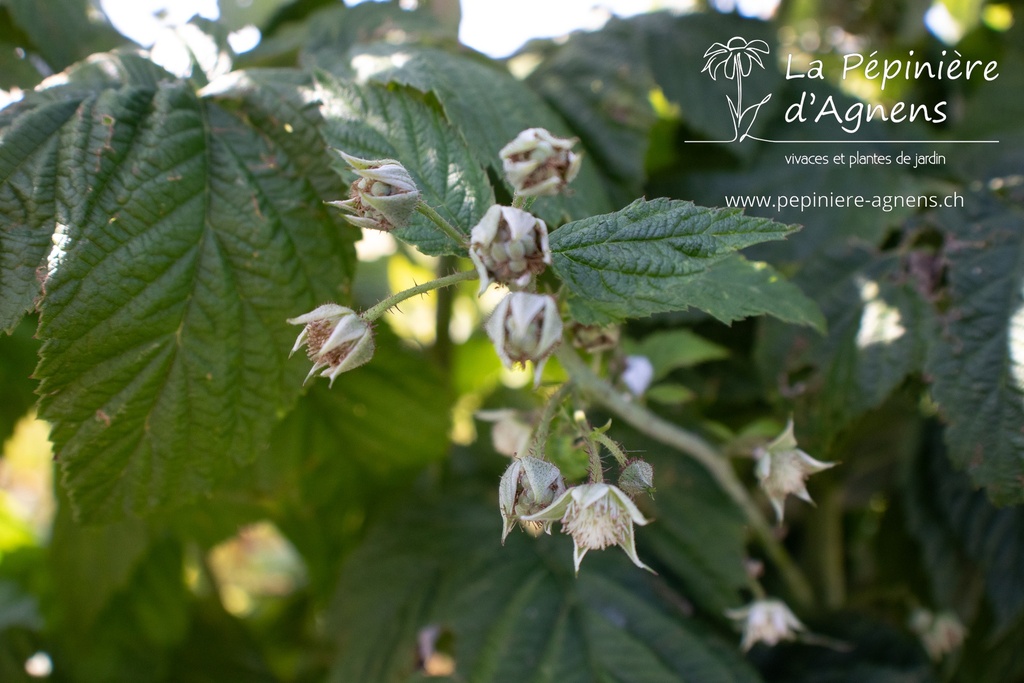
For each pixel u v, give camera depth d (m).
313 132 0.26
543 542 0.33
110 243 0.23
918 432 0.33
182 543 0.40
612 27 0.34
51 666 0.41
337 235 0.25
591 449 0.22
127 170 0.24
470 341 0.46
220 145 0.25
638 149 0.31
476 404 0.44
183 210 0.24
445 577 0.33
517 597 0.31
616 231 0.21
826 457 0.30
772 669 0.33
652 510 0.32
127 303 0.23
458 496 0.35
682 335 0.31
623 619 0.30
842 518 0.45
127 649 0.41
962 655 0.34
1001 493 0.26
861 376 0.29
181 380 0.24
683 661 0.30
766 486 0.26
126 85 0.25
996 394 0.26
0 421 0.36
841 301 0.30
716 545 0.31
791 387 0.30
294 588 0.59
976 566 0.32
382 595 0.33
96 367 0.23
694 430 0.33
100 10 0.33
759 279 0.26
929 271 0.29
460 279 0.21
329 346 0.21
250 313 0.24
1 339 0.34
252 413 0.25
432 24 0.32
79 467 0.23
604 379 0.28
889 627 0.34
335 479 0.35
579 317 0.22
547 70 0.33
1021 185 0.30
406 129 0.24
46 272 0.23
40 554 0.47
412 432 0.34
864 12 0.44
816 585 0.39
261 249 0.24
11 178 0.23
